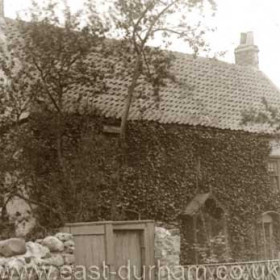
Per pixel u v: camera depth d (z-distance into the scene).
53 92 19.30
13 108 18.64
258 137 26.31
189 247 23.05
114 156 19.59
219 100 26.64
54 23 18.70
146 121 22.61
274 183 27.33
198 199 23.41
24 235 18.97
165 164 22.94
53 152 19.66
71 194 18.22
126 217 21.59
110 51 20.11
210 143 24.55
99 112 20.58
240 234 24.94
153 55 20.75
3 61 19.05
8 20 23.12
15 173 18.53
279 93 30.14
